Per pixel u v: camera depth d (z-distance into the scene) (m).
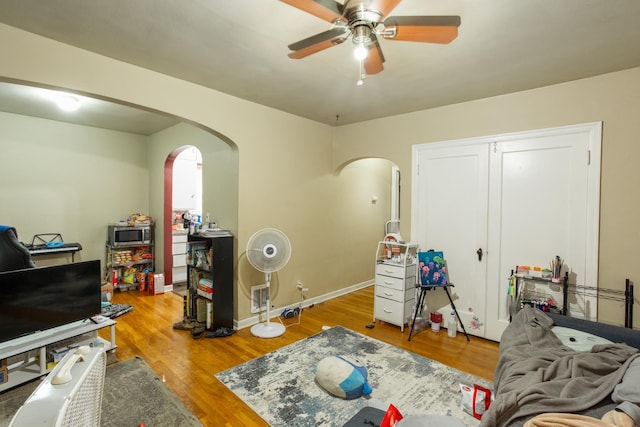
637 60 2.33
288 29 1.95
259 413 2.01
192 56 2.32
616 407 1.29
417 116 3.64
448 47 2.13
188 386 2.30
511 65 2.41
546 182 2.86
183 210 5.34
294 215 3.95
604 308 2.61
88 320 2.74
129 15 1.81
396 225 5.62
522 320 2.28
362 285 5.17
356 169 4.95
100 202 4.68
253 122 3.40
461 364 2.66
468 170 3.29
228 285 3.35
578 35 1.97
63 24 1.91
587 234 2.67
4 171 3.90
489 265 3.18
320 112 3.73
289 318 3.73
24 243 4.04
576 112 2.70
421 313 3.52
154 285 4.55
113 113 3.87
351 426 1.65
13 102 3.46
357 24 1.48
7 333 2.22
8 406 2.09
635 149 2.47
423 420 1.34
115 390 2.23
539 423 1.20
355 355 2.81
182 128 4.30
